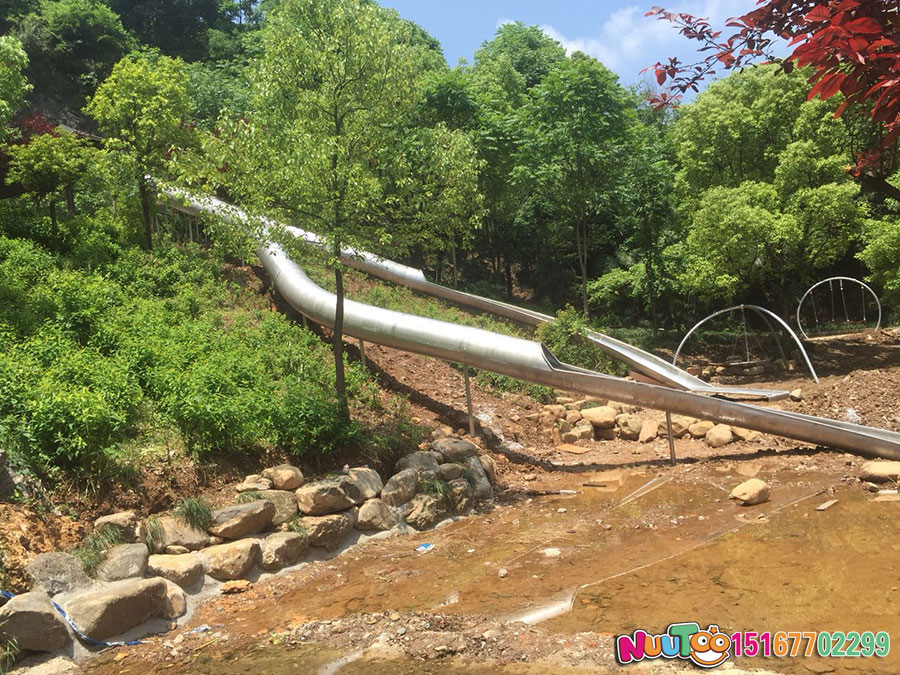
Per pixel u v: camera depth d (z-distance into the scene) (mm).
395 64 12102
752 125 30438
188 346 13086
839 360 26062
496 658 5922
